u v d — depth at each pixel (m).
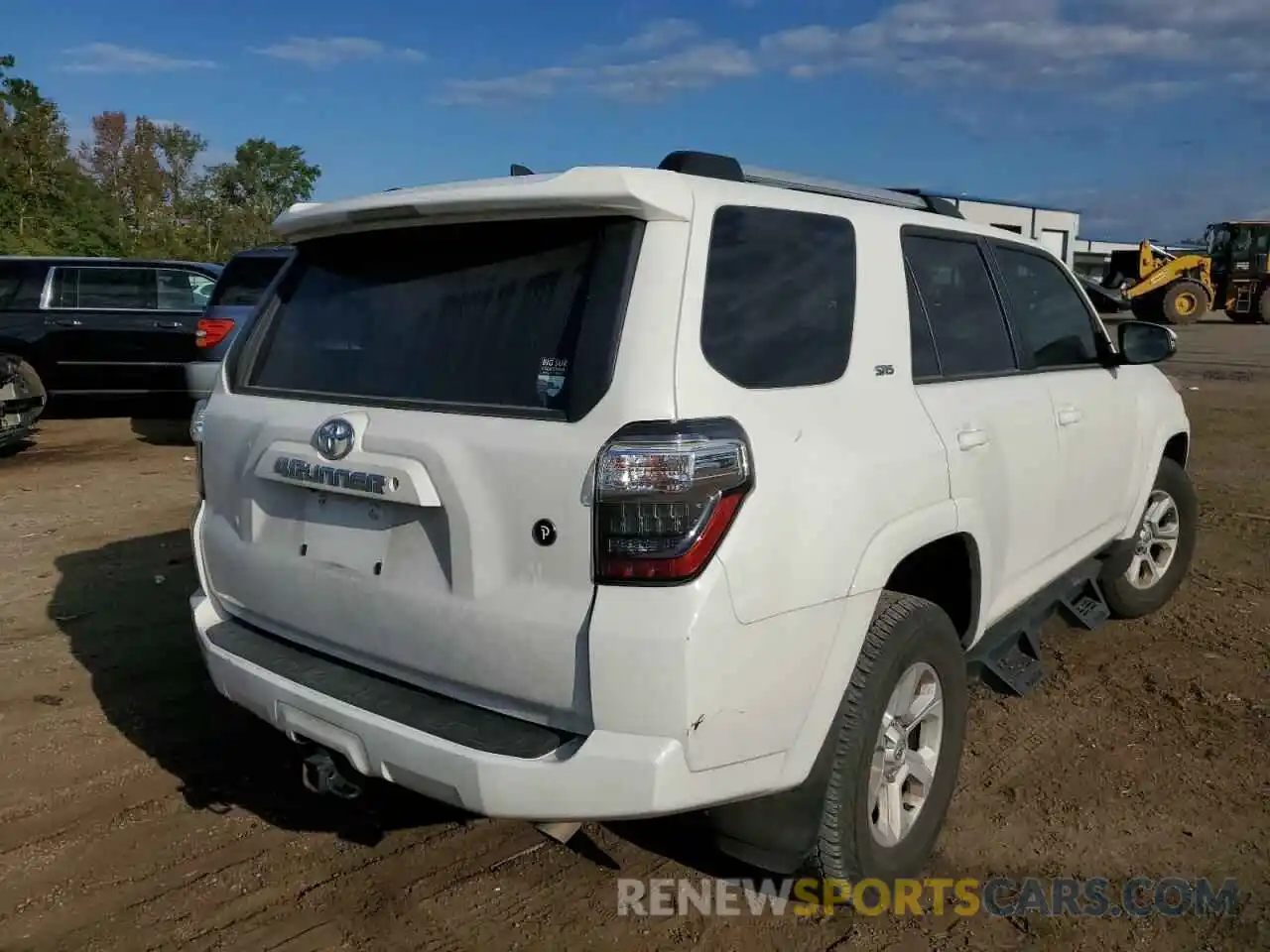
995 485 3.49
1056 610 4.85
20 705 4.43
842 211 3.12
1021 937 2.96
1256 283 30.08
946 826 3.52
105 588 6.03
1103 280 32.28
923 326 3.39
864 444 2.83
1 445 9.95
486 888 3.18
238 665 3.02
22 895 3.12
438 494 2.59
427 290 2.90
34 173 50.62
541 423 2.49
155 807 3.64
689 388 2.43
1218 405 13.60
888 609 2.97
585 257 2.60
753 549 2.43
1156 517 5.39
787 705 2.56
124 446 10.95
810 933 2.97
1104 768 3.91
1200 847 3.40
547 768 2.39
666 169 2.91
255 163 78.31
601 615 2.35
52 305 11.64
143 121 70.19
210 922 3.01
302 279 3.31
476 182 2.87
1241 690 4.59
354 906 3.09
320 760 2.92
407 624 2.70
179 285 12.16
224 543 3.26
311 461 2.85
